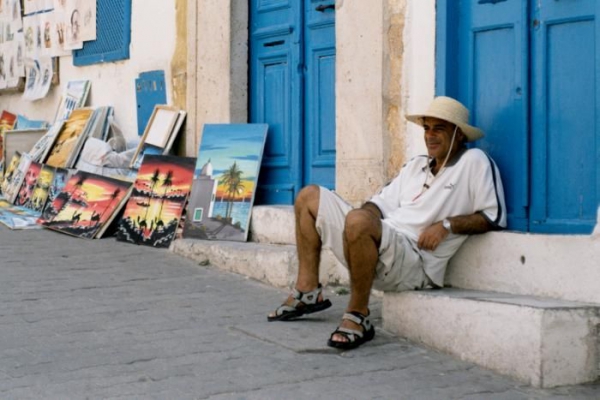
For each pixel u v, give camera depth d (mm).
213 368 3906
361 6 5684
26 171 8766
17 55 10680
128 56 8438
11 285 5539
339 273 5586
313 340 4359
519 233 4410
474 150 4574
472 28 4977
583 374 3807
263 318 4848
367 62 5652
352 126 5781
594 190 4383
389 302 4566
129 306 5082
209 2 7223
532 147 4664
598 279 4047
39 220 7668
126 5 8398
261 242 6391
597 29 4355
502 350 3887
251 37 7117
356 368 3953
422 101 5270
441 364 4047
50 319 4750
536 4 4641
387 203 4750
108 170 7918
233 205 6578
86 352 4137
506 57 4793
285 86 6762
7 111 11195
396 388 3678
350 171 5809
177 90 7734
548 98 4594
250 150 6727
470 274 4629
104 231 7234
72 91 9383
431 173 4645
